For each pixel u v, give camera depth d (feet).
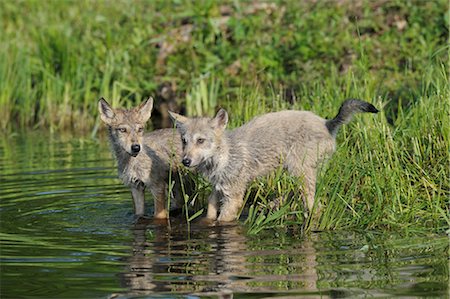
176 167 43.62
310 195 41.29
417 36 64.54
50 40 74.38
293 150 41.75
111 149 43.27
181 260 33.76
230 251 35.06
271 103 55.72
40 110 71.20
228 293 29.53
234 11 73.97
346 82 53.93
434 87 48.78
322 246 35.47
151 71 69.26
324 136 41.52
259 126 42.88
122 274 31.94
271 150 42.22
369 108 40.19
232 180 41.65
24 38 80.23
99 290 30.09
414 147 42.27
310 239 36.76
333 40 64.69
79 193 46.65
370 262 32.81
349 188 40.60
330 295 29.09
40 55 73.67
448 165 41.47
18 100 72.54
